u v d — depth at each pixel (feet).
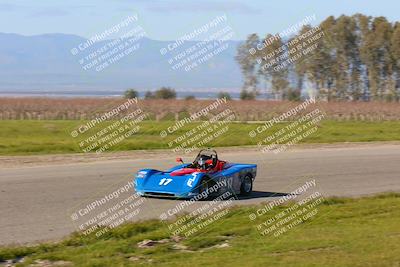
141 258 69.05
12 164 151.84
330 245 75.82
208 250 74.08
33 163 155.12
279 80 499.51
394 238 79.87
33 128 254.68
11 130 243.19
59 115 350.64
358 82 577.43
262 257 69.05
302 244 76.18
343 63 563.89
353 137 266.57
